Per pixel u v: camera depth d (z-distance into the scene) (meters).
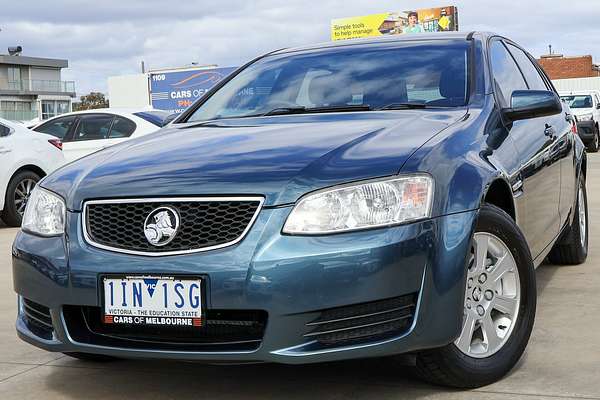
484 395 2.88
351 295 2.56
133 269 2.68
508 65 4.21
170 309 2.65
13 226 8.80
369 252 2.57
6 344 3.87
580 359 3.25
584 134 18.70
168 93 39.44
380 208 2.63
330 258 2.56
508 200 3.26
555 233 4.27
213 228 2.65
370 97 3.67
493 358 2.98
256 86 4.05
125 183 2.84
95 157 3.27
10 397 3.10
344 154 2.80
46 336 2.97
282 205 2.62
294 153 2.84
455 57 3.81
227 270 2.58
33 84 74.19
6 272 5.92
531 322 3.13
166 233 2.68
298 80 3.97
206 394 3.03
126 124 10.14
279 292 2.55
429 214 2.68
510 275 3.10
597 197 9.28
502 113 3.55
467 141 3.07
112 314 2.73
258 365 3.33
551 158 4.07
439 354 2.81
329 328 2.61
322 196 2.63
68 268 2.79
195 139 3.27
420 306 2.64
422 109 3.48
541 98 3.54
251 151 2.93
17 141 8.77
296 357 2.57
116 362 3.53
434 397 2.87
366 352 2.61
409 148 2.82
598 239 6.34
